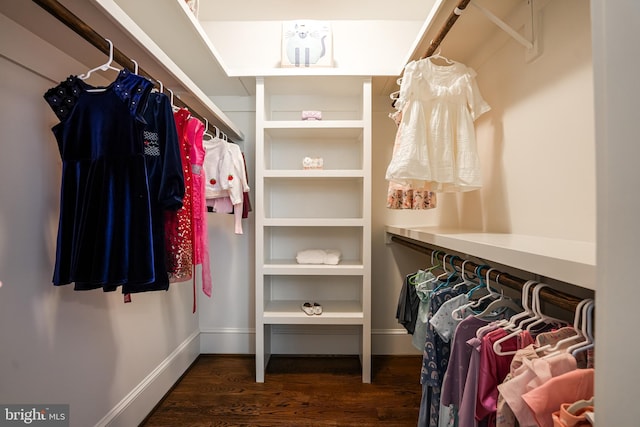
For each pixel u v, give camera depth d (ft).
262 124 5.60
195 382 5.77
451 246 3.16
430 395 3.77
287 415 4.78
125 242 2.74
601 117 1.12
